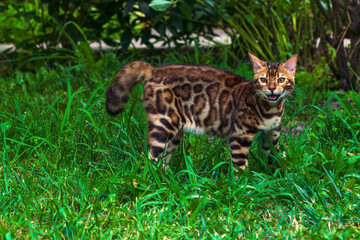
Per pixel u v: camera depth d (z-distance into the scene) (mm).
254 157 7031
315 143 7301
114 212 5773
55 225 5480
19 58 13141
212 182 6238
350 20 10062
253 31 12055
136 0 11414
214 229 5473
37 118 8406
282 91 6570
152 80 7020
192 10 12078
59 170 6539
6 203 5895
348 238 5086
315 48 11508
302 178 6258
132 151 7055
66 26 12383
